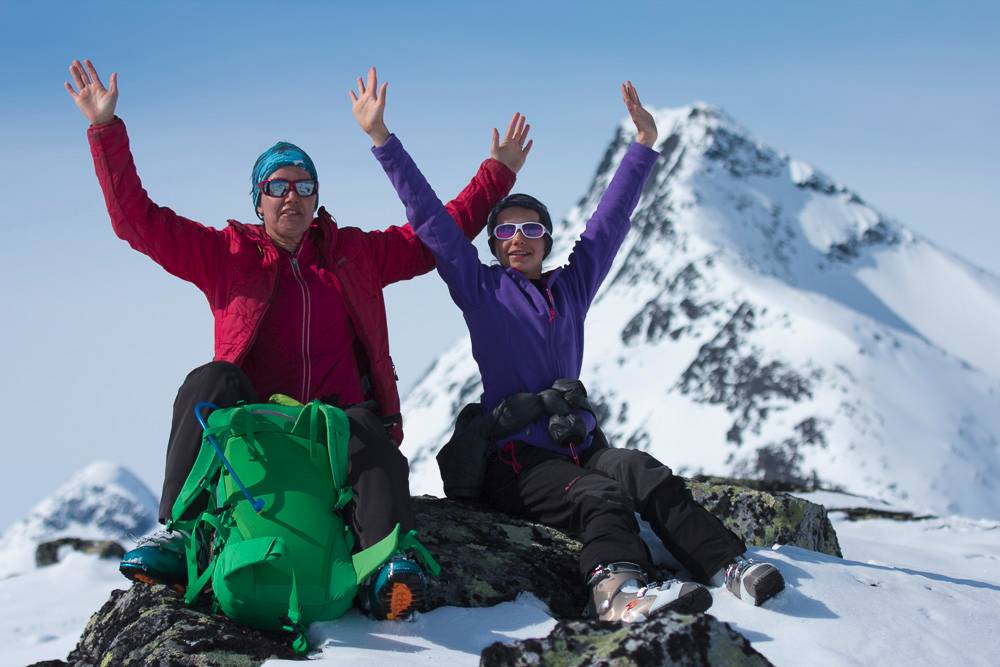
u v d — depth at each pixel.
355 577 4.54
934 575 5.78
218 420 4.78
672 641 3.91
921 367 180.88
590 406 5.84
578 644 4.04
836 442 161.12
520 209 6.26
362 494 4.74
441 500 6.01
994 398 177.00
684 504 5.19
